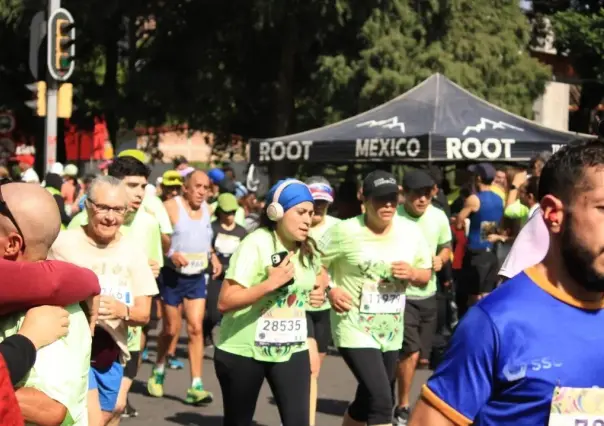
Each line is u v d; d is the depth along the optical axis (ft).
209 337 42.50
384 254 23.08
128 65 99.66
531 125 42.68
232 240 38.83
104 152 106.93
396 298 23.24
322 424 28.25
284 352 19.54
